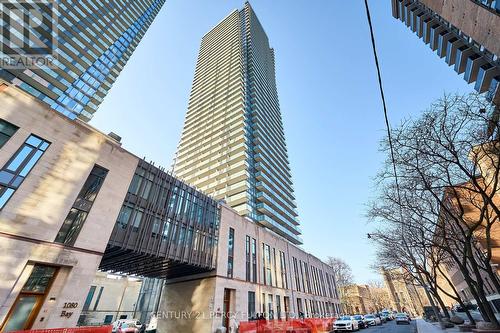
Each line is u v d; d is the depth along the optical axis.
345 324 24.36
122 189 18.30
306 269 47.38
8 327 11.39
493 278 12.57
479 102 10.48
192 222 24.22
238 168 58.56
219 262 25.25
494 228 25.78
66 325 12.83
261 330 16.67
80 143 16.72
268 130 76.25
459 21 22.42
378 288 112.81
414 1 31.56
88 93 46.34
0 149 12.97
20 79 36.34
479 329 12.75
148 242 19.02
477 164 12.77
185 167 69.69
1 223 11.95
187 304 24.83
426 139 11.94
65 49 43.81
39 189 13.82
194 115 81.00
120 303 49.72
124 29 59.62
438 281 67.06
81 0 49.31
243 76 78.31
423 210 15.20
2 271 11.46
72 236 14.57
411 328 26.08
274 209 62.16
